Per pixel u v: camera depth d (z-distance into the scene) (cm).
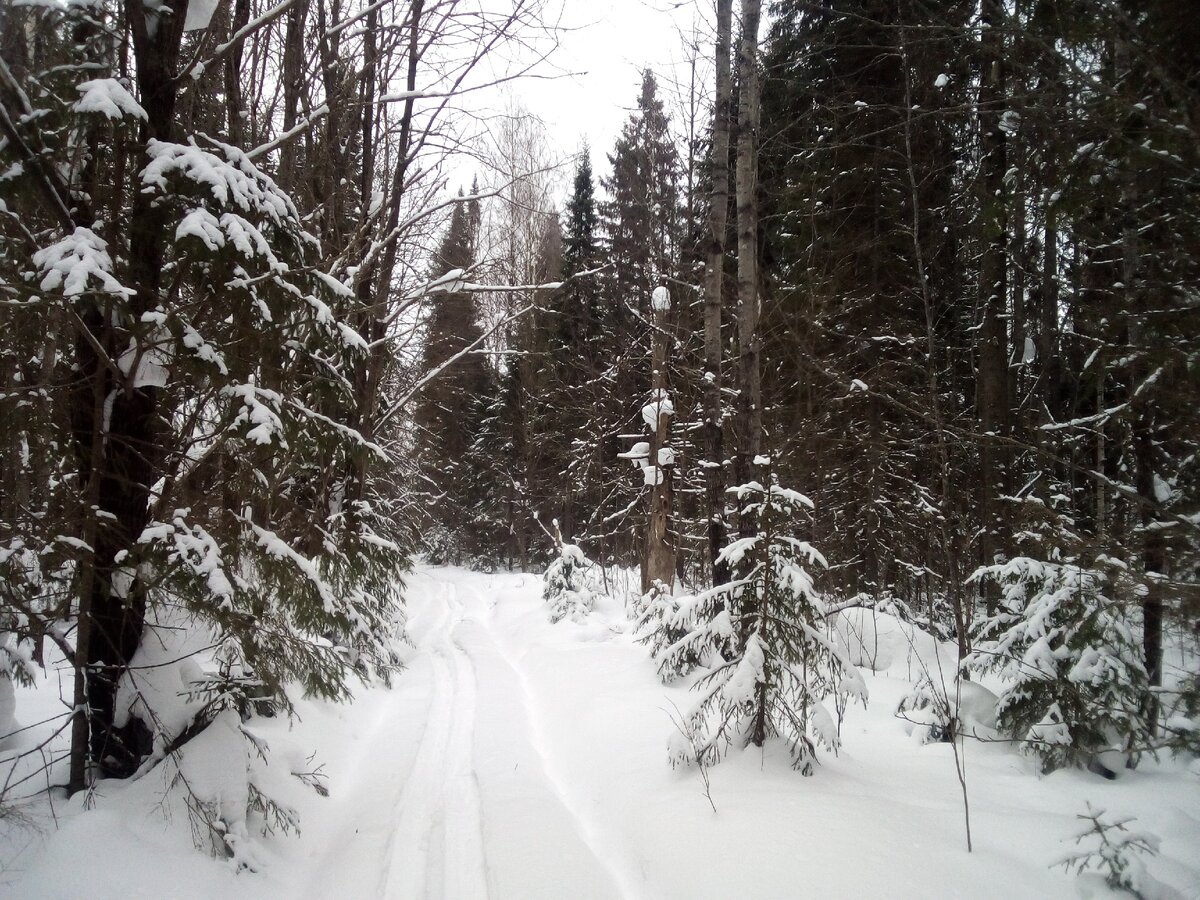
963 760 544
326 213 791
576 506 2659
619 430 1900
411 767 570
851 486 1201
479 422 3020
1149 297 405
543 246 1953
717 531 844
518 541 2875
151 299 394
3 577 335
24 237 360
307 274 441
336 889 374
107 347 383
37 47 402
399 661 931
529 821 448
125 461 396
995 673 625
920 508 1018
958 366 1220
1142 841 334
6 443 352
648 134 1455
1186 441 406
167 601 396
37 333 357
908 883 329
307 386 460
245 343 410
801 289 1012
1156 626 538
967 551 879
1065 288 684
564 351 2228
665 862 386
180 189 385
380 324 894
